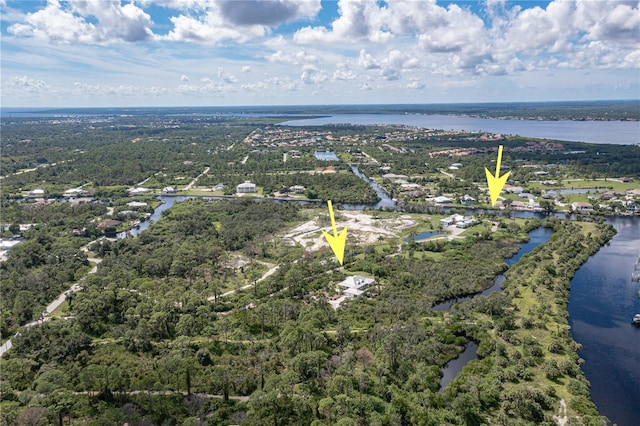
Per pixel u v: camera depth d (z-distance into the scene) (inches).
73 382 4832.7
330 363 5073.8
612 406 4640.8
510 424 4148.6
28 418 3939.5
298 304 6752.0
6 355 5438.0
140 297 6806.1
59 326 5816.9
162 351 5521.7
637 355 5561.0
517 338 5659.5
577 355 5319.9
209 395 4739.2
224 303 6870.1
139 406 4498.0
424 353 5349.4
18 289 7160.4
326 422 4207.7
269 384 4515.3
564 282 7480.3
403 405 4441.4
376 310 6560.0
